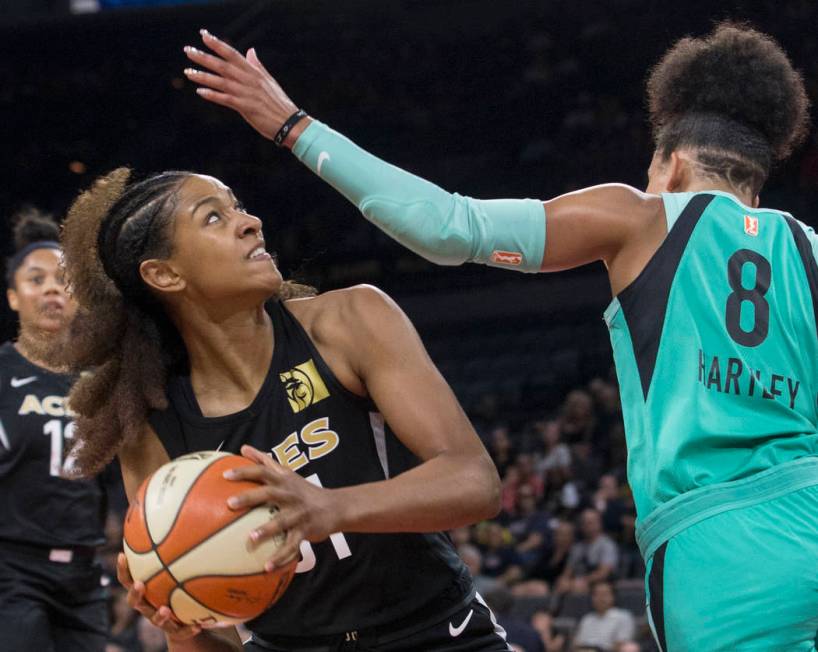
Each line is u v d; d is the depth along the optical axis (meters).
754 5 18.88
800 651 2.58
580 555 11.50
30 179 22.16
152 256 3.02
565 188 19.98
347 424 3.06
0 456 4.88
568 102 21.12
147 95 22.64
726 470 2.69
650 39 20.47
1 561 4.89
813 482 2.68
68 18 21.83
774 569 2.57
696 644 2.61
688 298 2.78
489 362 19.22
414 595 3.10
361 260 20.88
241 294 2.99
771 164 3.10
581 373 18.14
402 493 2.68
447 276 20.67
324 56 22.33
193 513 2.62
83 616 5.09
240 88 2.92
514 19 21.78
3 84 22.94
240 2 20.98
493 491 2.82
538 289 20.09
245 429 3.06
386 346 2.97
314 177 21.45
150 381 3.13
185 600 2.65
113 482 5.15
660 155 3.08
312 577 3.05
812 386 2.82
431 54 22.25
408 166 21.42
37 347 4.96
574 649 9.13
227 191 3.09
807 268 2.86
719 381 2.72
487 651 3.20
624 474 13.39
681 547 2.66
